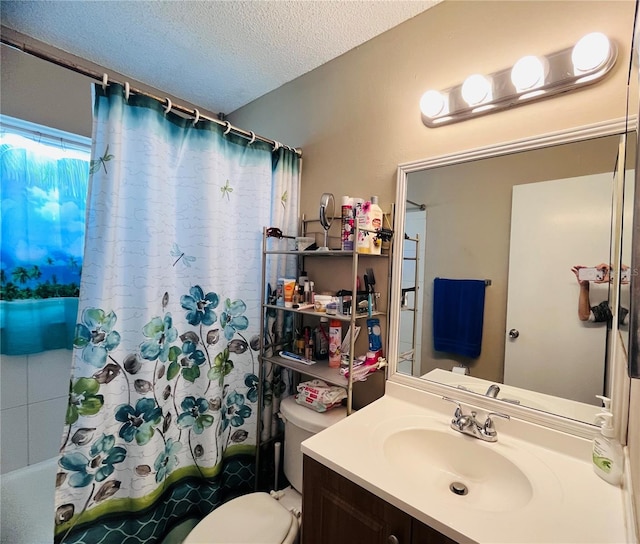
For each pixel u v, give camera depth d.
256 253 1.65
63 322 1.88
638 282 0.43
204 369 1.49
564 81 0.99
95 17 1.39
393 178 1.40
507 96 1.09
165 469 1.40
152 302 1.31
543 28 1.04
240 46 1.55
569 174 1.00
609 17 0.94
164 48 1.59
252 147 1.62
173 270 1.41
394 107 1.40
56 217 1.84
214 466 1.50
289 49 1.56
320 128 1.69
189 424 1.49
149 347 1.30
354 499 0.87
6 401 1.73
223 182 1.52
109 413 1.23
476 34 1.17
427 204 1.29
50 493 1.70
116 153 1.18
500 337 1.13
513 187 1.10
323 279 1.68
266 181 1.65
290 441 1.45
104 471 1.22
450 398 1.20
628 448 0.84
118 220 1.22
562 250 1.02
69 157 1.86
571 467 0.91
